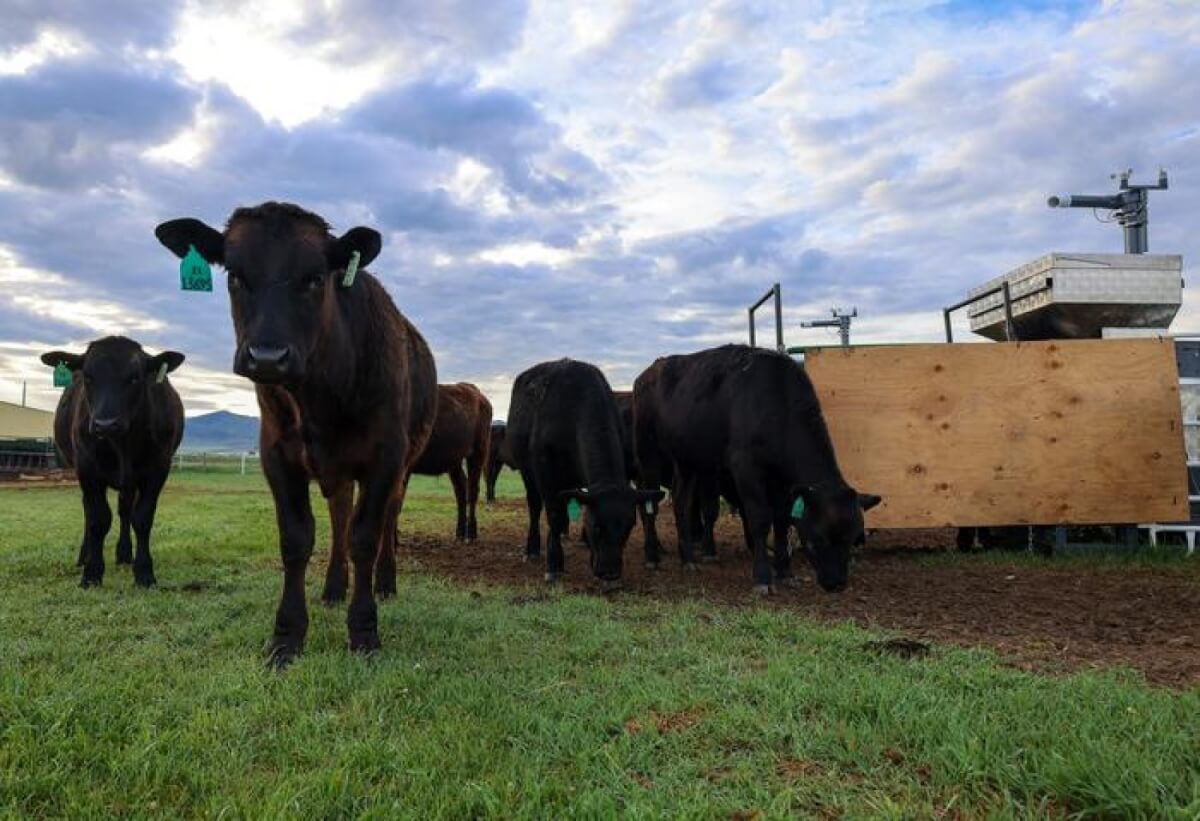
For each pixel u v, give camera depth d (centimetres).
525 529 1318
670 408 862
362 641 457
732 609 589
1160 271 959
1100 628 533
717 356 836
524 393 892
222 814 254
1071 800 263
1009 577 748
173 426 740
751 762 294
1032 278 991
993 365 893
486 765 293
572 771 291
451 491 2533
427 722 338
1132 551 870
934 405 895
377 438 474
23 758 291
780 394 736
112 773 285
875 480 892
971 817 256
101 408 659
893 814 253
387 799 266
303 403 443
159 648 455
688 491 862
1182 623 547
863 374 898
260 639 476
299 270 403
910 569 800
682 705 357
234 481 2783
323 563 827
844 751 303
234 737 320
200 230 430
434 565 874
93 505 699
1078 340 892
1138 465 881
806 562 870
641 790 270
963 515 889
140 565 692
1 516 1366
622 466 784
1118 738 302
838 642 474
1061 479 885
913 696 352
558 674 407
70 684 374
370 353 467
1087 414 886
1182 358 923
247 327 396
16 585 680
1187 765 278
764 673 402
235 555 870
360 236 420
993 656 438
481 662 429
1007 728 315
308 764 300
